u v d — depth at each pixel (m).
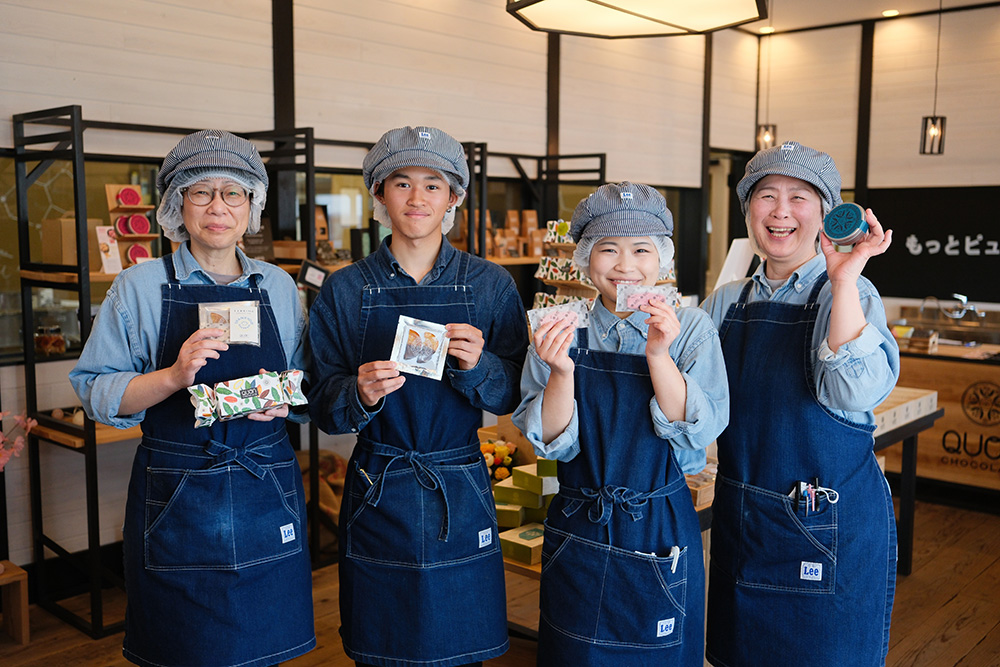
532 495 2.79
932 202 7.26
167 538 2.01
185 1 4.21
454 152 2.06
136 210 3.73
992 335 6.39
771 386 2.04
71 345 4.11
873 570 2.00
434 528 2.06
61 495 3.99
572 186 6.74
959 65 7.05
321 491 4.45
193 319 2.09
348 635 2.15
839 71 7.77
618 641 1.92
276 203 4.67
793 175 1.99
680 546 1.92
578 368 1.98
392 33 5.18
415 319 1.97
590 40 6.59
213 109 4.36
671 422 1.86
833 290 1.88
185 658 2.02
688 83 7.57
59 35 3.78
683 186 7.70
